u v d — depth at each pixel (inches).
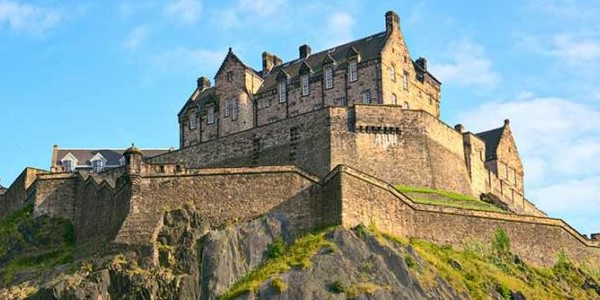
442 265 3727.9
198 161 4667.8
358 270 3437.5
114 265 3550.7
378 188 3833.7
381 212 3806.6
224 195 3786.9
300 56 5255.9
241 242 3599.9
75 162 6063.0
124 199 3809.1
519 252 4185.5
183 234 3663.9
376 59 4726.9
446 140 4731.8
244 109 5098.4
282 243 3641.7
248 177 3814.0
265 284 3351.4
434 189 4458.7
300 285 3334.2
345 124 4379.9
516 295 3735.2
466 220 4087.1
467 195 4756.4
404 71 4923.7
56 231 4156.0
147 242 3622.0
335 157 4279.0
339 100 4800.7
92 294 3427.7
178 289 3449.8
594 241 4571.9
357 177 3769.7
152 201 3764.8
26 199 4500.5
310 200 3784.5
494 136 5639.8
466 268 3811.5
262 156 4490.7
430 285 3501.5
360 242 3550.7
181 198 3779.5
